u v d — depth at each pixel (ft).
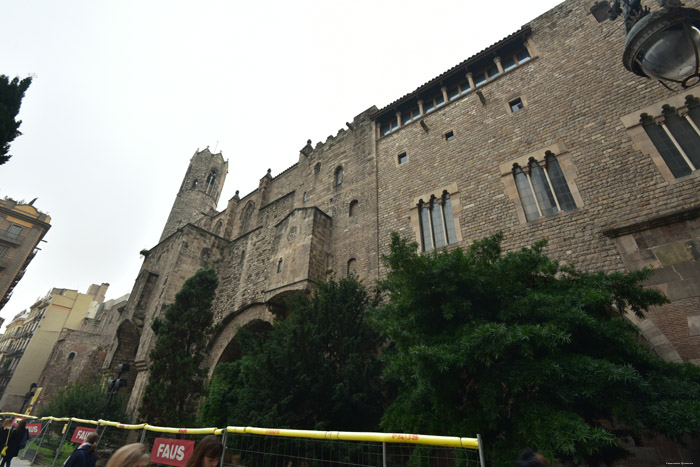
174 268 86.43
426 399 26.48
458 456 20.38
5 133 43.21
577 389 20.38
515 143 51.65
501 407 21.58
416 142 66.18
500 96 58.29
